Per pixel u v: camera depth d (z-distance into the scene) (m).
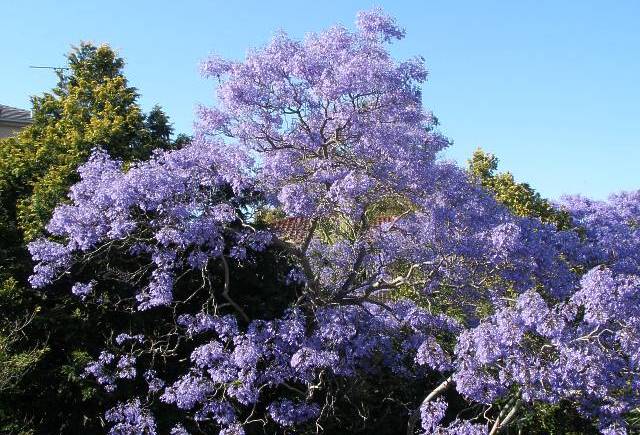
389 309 10.85
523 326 8.18
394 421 11.62
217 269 10.77
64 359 10.24
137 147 12.09
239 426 8.82
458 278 10.12
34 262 10.49
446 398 11.64
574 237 11.53
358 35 10.03
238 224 10.60
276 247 11.52
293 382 10.54
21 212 10.92
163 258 9.11
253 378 8.74
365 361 11.06
